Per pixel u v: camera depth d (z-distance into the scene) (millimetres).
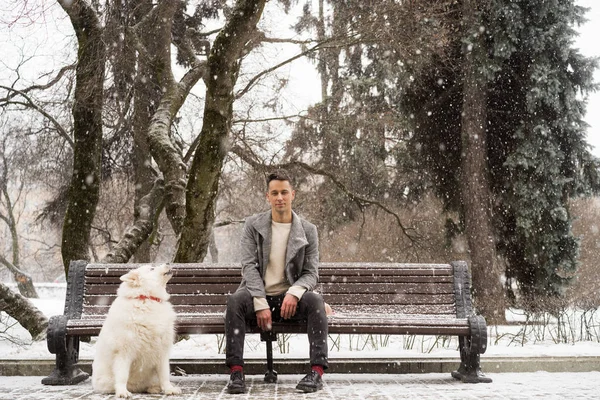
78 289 5809
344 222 23203
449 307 5883
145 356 4629
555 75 16625
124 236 11117
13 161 18000
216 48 8344
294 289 5105
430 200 24516
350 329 5406
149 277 4668
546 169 16844
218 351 7516
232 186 19562
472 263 17203
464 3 16859
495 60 16812
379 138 21266
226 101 8555
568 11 16688
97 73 9898
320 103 21422
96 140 9859
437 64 17547
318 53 17016
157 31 11641
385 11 13469
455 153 19359
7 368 6590
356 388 5121
